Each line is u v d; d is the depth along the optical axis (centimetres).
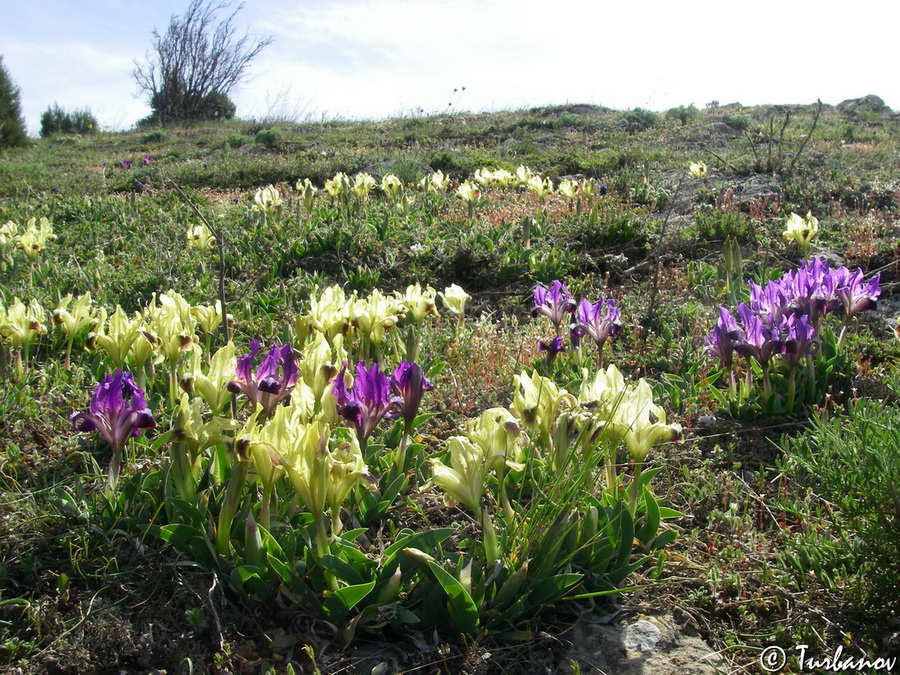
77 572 64
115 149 518
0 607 61
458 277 147
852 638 61
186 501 64
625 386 69
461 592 58
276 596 62
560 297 101
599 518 66
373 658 59
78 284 132
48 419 84
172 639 59
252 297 127
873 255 141
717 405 92
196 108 773
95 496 70
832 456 75
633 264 154
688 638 62
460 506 74
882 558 62
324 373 75
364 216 175
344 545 61
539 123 436
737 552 69
